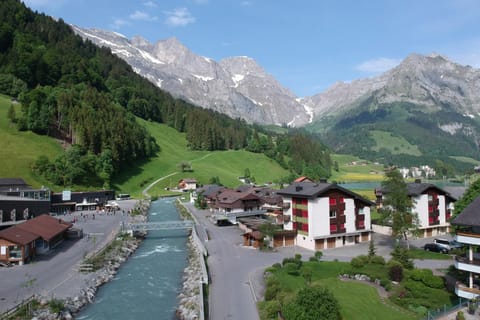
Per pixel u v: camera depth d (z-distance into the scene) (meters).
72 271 58.59
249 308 42.72
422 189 82.44
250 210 109.75
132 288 54.38
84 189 151.75
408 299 42.66
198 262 63.28
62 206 127.81
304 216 74.12
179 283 56.72
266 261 63.22
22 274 56.62
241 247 74.38
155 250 78.94
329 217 73.88
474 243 39.59
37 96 187.38
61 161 152.25
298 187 78.38
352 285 48.34
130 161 198.50
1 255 61.38
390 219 71.31
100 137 178.12
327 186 73.38
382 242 77.62
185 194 177.88
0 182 120.75
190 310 43.44
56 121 192.38
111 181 173.12
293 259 59.25
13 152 153.88
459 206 62.47
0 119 176.12
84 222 104.88
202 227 96.62
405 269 52.50
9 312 41.56
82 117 185.75
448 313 36.59
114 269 63.28
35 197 116.81
